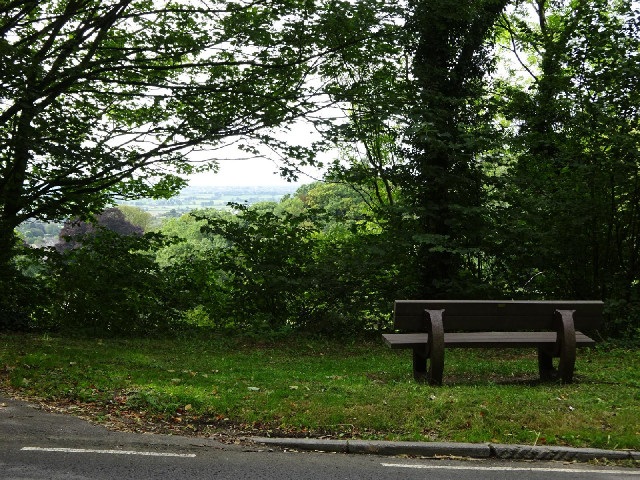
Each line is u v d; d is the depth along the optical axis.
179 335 12.22
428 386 7.15
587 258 12.54
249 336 12.31
